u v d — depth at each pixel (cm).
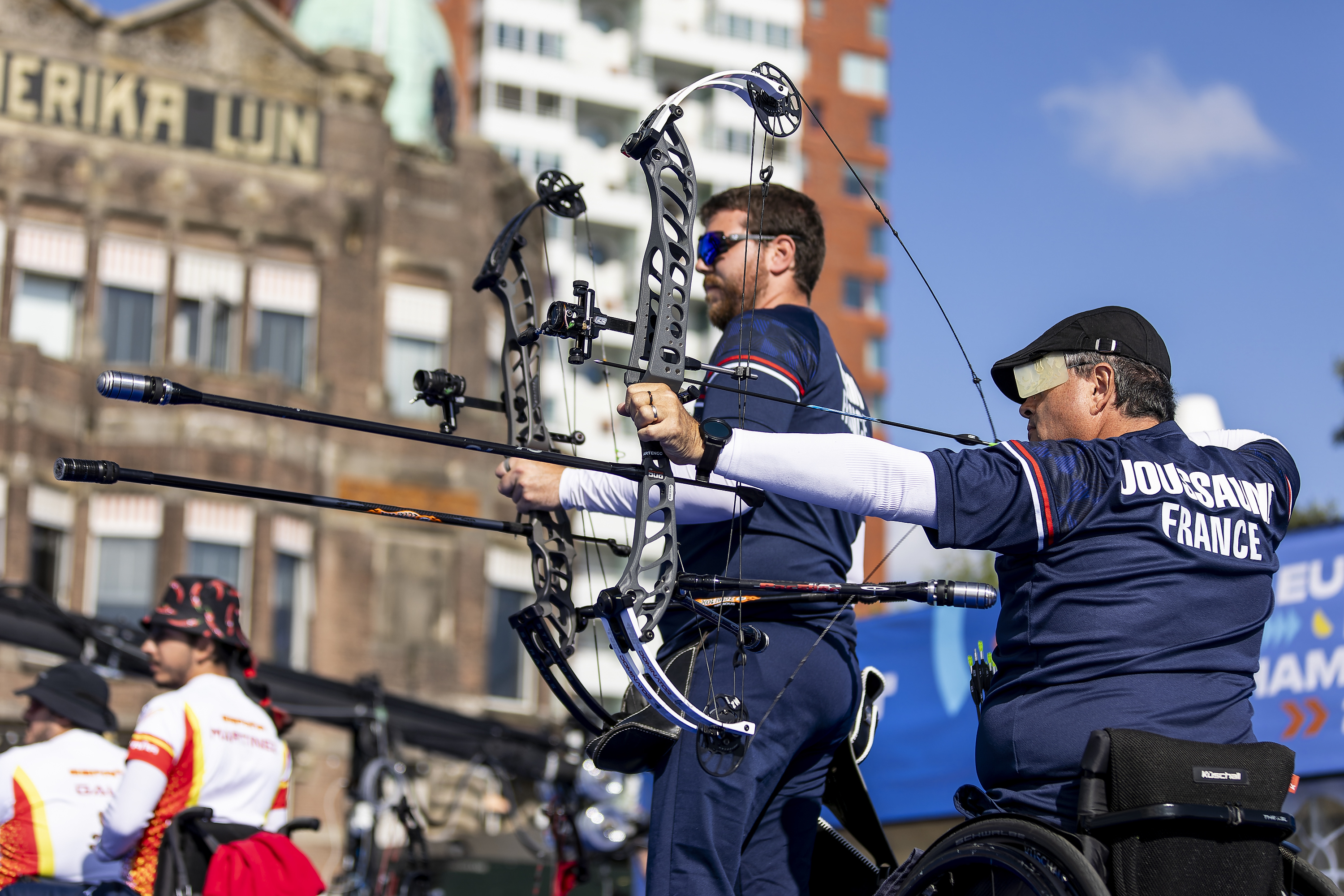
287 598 2494
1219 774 271
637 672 301
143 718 456
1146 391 322
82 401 2450
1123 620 292
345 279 2678
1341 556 755
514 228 395
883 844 376
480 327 2802
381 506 321
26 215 2478
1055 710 292
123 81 2578
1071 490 296
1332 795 741
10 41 2508
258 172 2647
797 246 392
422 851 1033
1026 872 265
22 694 539
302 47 2714
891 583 310
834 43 5894
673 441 288
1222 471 311
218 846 444
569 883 786
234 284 2602
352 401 2630
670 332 301
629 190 5112
